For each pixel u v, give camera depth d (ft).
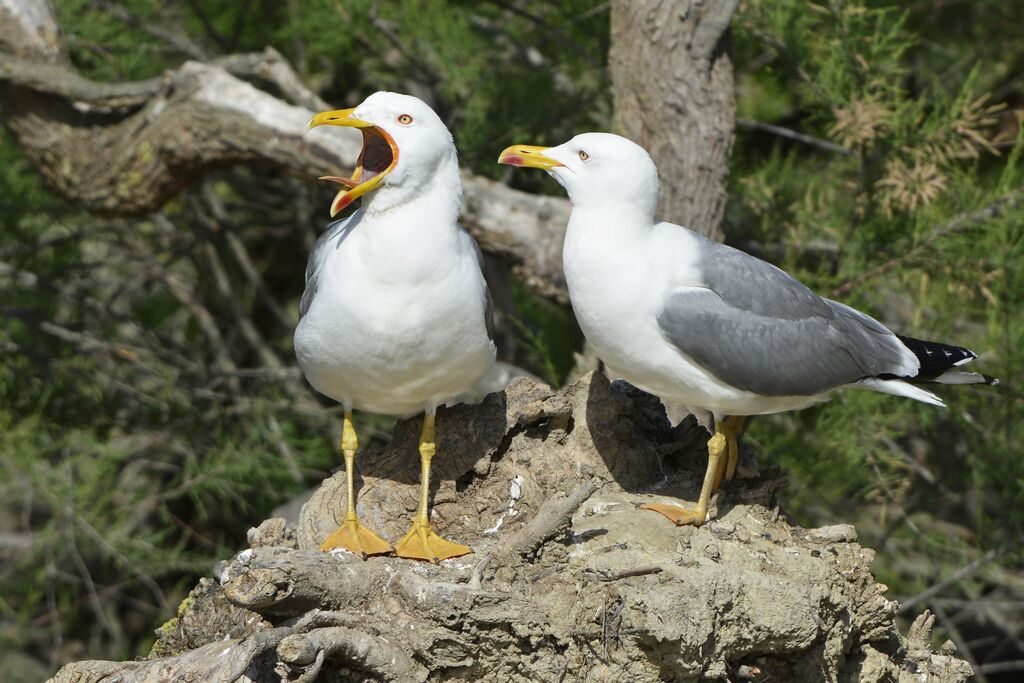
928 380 25.23
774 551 22.33
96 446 44.19
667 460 25.61
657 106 33.73
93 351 47.29
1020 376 37.06
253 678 19.90
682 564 20.88
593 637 20.39
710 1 33.30
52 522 44.88
